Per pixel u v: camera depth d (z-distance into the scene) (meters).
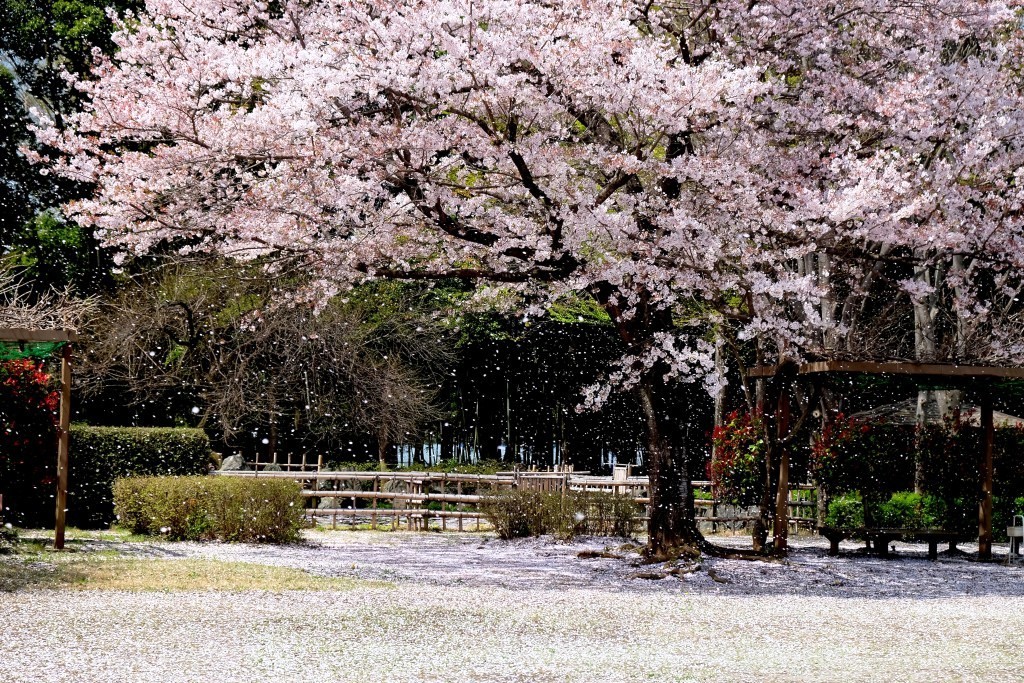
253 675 5.88
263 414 25.19
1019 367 13.73
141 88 10.98
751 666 6.52
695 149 12.73
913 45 13.83
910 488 16.28
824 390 15.95
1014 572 13.37
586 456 31.08
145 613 7.84
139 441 16.42
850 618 8.70
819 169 12.55
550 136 11.70
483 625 7.85
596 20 10.73
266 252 12.77
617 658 6.68
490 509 16.52
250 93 10.94
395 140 10.91
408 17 10.42
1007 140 13.09
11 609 7.87
